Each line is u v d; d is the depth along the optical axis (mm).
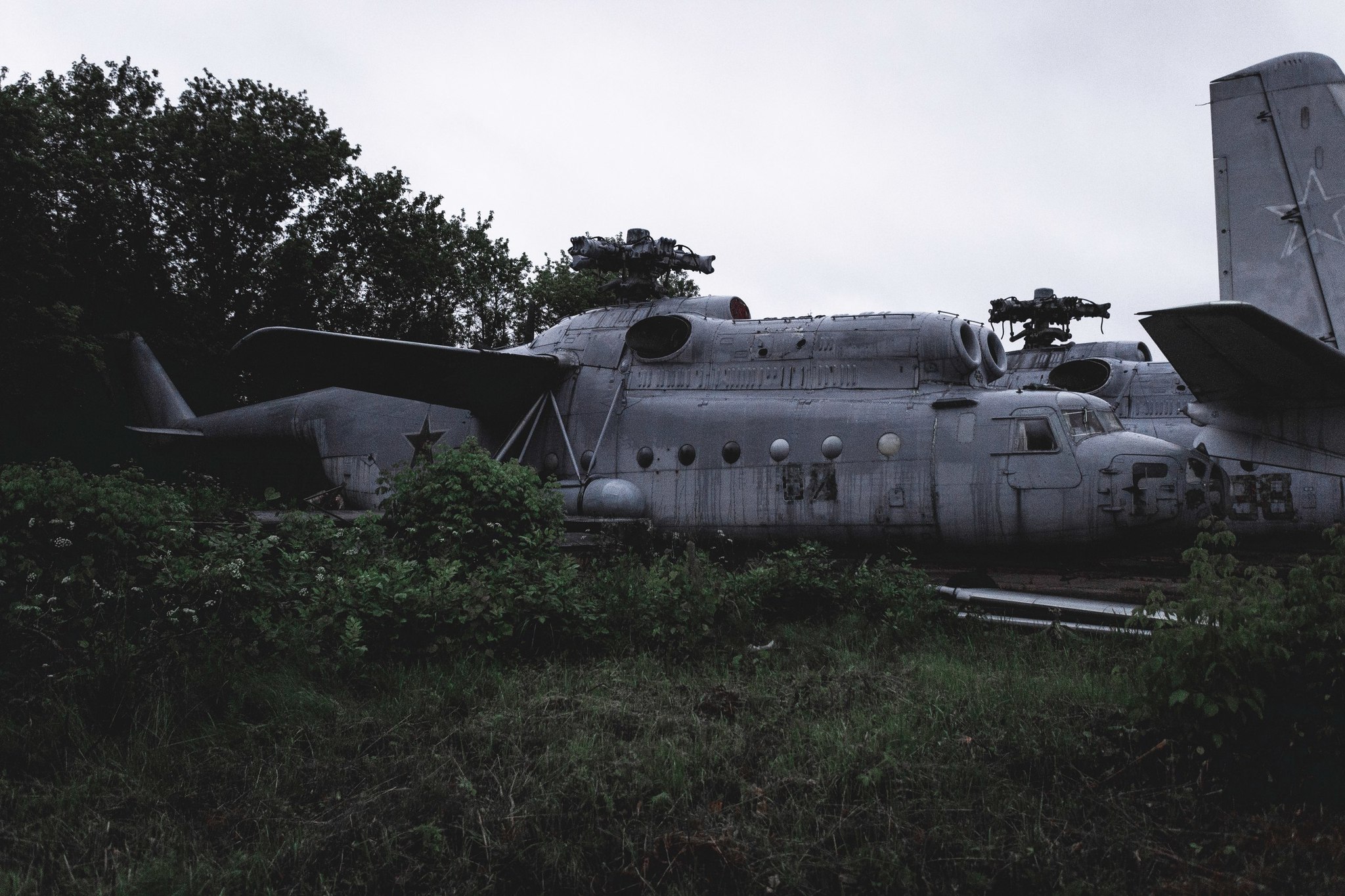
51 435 21453
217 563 7012
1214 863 4125
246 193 23828
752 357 12891
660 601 8367
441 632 7348
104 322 24109
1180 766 4930
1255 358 8492
